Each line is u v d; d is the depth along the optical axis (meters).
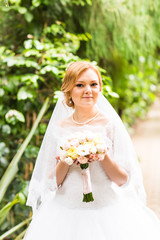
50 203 2.22
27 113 3.53
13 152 3.47
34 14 3.59
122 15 3.69
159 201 4.99
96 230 2.03
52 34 3.60
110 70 4.38
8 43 3.69
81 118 2.18
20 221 3.46
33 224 2.21
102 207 2.11
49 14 3.55
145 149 8.95
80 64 2.09
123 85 5.18
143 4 3.85
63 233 2.05
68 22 3.74
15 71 3.51
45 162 2.24
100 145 1.92
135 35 3.92
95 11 3.70
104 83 3.52
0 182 2.68
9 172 2.69
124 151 2.13
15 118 3.08
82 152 1.89
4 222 3.32
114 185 2.27
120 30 3.76
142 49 4.07
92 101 2.11
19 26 3.63
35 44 3.14
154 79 11.07
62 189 2.16
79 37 3.48
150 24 4.03
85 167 2.01
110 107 2.28
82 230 2.03
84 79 2.07
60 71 3.08
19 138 3.52
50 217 2.14
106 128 2.13
